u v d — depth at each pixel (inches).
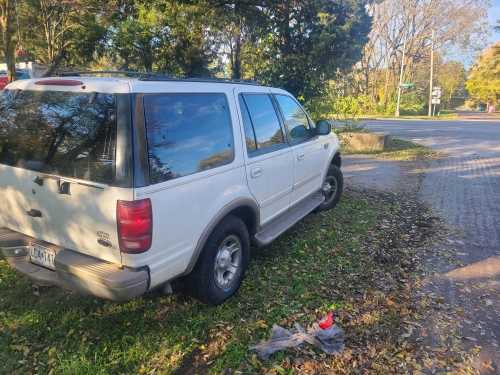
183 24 354.0
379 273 167.5
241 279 147.3
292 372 108.9
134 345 118.4
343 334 123.9
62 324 126.4
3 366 108.3
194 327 127.1
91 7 359.6
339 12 392.5
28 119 119.0
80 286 108.2
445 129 876.6
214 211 127.6
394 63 1820.9
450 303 145.6
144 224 102.2
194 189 118.6
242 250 145.0
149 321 129.6
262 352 114.3
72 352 114.5
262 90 167.6
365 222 229.6
